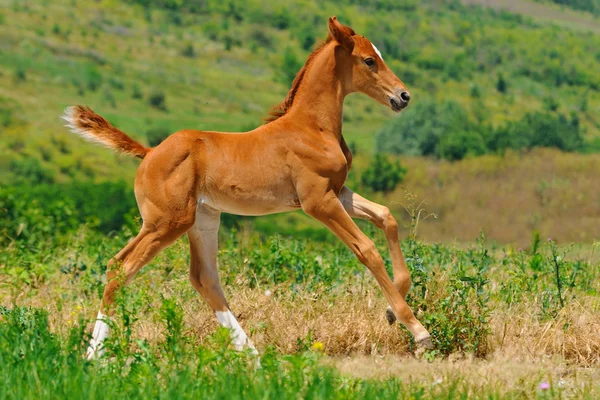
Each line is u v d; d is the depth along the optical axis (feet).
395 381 25.64
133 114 276.62
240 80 339.77
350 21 435.94
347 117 292.40
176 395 23.79
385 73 33.40
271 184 31.99
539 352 31.60
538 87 383.65
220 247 46.75
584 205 172.24
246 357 28.32
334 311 34.30
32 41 325.42
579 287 38.86
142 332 32.58
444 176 209.36
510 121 278.87
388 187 200.75
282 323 33.30
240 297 36.83
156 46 361.92
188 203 31.55
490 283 38.86
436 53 411.54
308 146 32.12
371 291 36.83
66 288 40.57
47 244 53.31
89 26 364.17
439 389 26.17
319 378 24.95
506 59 418.10
